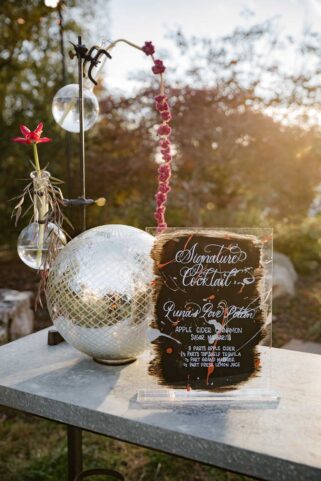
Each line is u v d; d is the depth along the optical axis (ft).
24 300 10.85
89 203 4.59
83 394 3.59
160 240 3.62
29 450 7.25
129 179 16.71
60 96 4.69
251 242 3.63
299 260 18.95
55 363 4.22
